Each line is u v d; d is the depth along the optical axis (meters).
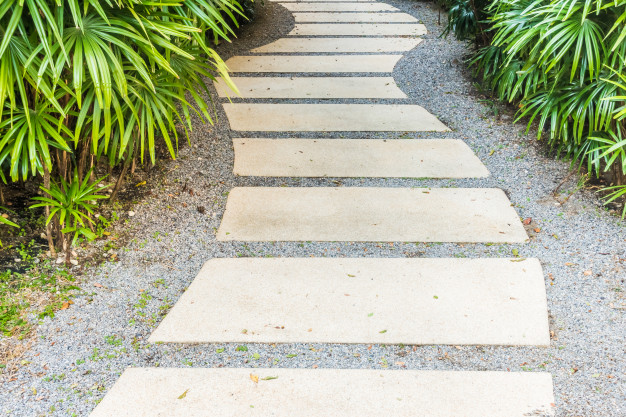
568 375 2.03
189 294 2.44
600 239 2.79
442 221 2.97
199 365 2.09
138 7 2.38
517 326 2.25
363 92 4.66
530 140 3.76
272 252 2.74
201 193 3.23
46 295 2.40
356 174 3.44
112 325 2.27
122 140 2.43
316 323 2.28
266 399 1.93
